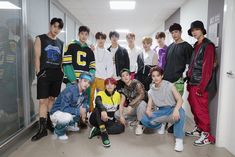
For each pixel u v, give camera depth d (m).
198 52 2.61
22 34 2.81
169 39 5.76
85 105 2.88
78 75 3.00
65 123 2.60
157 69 2.60
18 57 2.75
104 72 3.45
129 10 5.19
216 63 2.59
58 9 4.63
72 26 6.04
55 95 2.96
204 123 2.65
